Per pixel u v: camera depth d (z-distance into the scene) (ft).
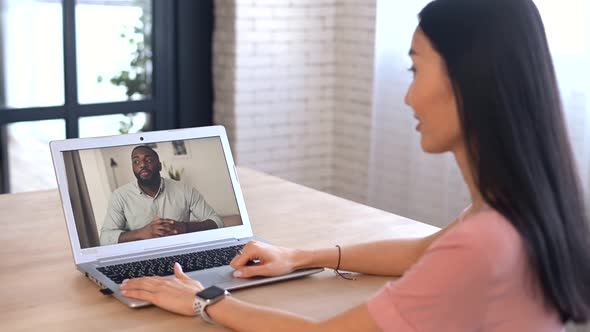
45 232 6.61
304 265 5.73
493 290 3.86
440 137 4.17
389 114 13.38
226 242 6.24
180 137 6.31
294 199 7.69
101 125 13.61
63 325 4.82
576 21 10.48
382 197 13.71
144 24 13.75
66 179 5.83
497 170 3.84
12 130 12.82
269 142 14.42
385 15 13.15
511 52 3.81
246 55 13.87
